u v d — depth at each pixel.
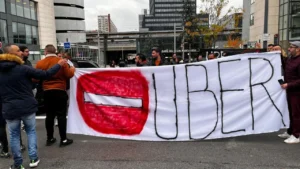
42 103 7.27
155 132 5.12
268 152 4.43
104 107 5.22
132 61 70.56
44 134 5.71
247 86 5.01
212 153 4.45
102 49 86.62
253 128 5.05
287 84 4.75
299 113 4.75
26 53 5.77
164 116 5.11
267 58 4.97
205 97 5.04
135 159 4.26
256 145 4.78
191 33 28.62
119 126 5.20
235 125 5.05
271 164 3.98
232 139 5.15
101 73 5.20
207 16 27.88
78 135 5.61
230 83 5.02
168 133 5.10
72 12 72.06
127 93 5.14
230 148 4.66
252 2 40.56
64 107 4.95
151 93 5.11
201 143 4.95
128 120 5.17
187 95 5.05
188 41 30.97
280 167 3.88
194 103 5.05
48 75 3.99
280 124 5.04
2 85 3.74
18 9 37.88
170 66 5.03
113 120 5.21
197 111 5.06
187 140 5.07
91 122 5.28
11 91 3.75
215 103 5.04
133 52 105.44
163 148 4.73
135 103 5.13
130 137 5.16
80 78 5.27
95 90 5.23
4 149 4.46
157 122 5.11
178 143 4.98
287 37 27.17
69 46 23.02
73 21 72.38
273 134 5.41
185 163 4.08
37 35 45.09
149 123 5.13
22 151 4.73
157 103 5.10
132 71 5.11
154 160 4.21
